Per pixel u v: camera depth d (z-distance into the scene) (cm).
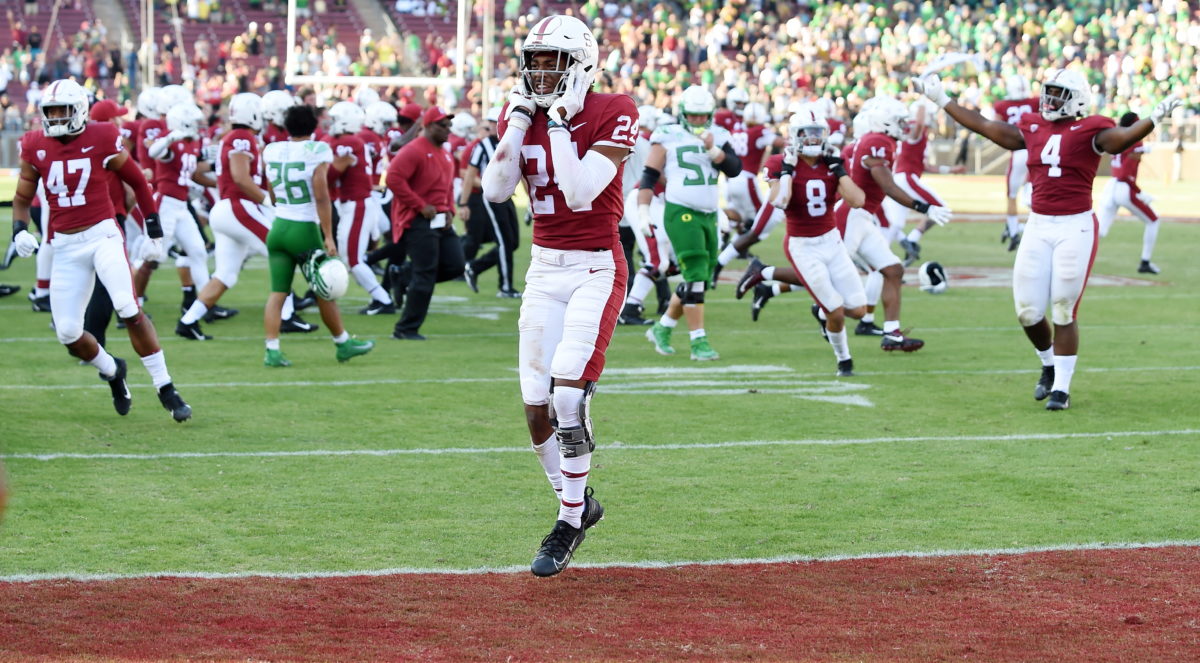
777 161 3481
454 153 6738
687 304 3775
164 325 4378
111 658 1541
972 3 14462
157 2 13125
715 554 1977
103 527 2081
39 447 2605
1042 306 3059
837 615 1711
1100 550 1988
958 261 6544
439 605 1742
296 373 3500
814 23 13938
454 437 2755
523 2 13738
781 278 3981
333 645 1593
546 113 1817
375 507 2219
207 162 4412
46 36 12975
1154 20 13825
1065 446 2681
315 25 12744
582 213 1823
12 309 4697
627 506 2239
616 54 13262
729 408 3066
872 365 3684
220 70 12550
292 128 3516
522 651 1580
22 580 1814
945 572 1886
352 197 4600
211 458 2547
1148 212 5853
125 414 2891
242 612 1705
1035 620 1691
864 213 3875
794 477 2431
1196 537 2056
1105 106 13350
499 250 5222
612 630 1655
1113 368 3588
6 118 11694
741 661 1552
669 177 3734
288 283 3591
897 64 13675
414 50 12388
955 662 1550
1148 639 1622
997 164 13375
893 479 2417
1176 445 2686
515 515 2181
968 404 3119
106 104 3903
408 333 4147
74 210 2730
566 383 1805
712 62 13312
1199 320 4531
